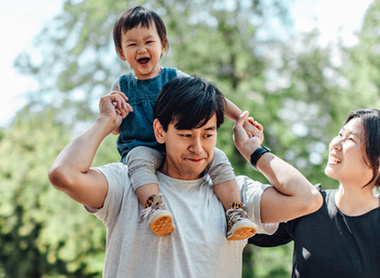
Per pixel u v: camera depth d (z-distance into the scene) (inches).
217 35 456.1
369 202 85.3
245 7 479.2
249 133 88.0
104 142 409.4
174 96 74.5
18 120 593.6
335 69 459.8
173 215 75.4
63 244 514.0
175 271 72.2
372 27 429.7
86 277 524.4
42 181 507.8
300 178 77.2
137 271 72.1
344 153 85.0
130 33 88.1
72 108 516.4
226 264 76.9
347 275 81.0
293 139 427.5
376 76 415.8
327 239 84.6
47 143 524.7
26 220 528.4
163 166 82.1
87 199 72.5
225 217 79.0
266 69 465.1
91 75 504.4
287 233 91.0
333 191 89.9
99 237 454.9
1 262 570.3
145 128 84.5
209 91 75.6
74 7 504.4
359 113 86.7
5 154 560.1
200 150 74.7
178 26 459.8
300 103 448.8
